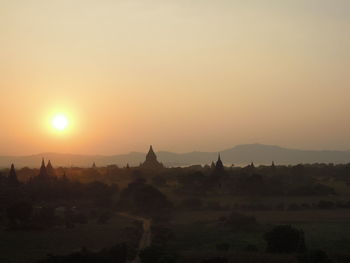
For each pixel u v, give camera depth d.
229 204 131.25
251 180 142.62
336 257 66.25
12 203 103.12
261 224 102.31
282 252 67.31
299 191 141.88
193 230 95.94
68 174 198.12
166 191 150.88
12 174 146.25
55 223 101.06
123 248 62.00
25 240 81.12
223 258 56.19
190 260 61.09
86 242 79.38
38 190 136.75
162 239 83.38
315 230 94.12
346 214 115.19
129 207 129.75
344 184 159.75
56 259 55.47
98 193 139.75
